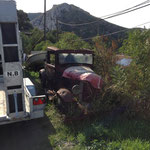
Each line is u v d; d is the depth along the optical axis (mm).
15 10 2744
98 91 4227
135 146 2742
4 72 2906
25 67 10898
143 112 4023
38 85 7492
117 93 4234
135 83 4168
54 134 3633
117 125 3594
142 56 4051
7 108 3092
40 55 10320
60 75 4871
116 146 2842
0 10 2648
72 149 3057
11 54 2887
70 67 4789
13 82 3025
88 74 4109
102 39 6598
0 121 3059
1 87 5180
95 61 5691
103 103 4234
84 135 3326
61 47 9727
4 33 2758
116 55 5789
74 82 4305
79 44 9633
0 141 3400
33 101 3381
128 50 4617
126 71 4371
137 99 3990
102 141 3094
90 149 2939
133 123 3670
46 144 3275
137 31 4383
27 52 22625
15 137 3553
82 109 4059
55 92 5125
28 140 3430
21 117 3234
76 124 3936
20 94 3158
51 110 4859
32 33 32344
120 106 4215
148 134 3262
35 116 3424
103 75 5328
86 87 4137
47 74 6273
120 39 6172
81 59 5082
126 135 3217
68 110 4004
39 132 3752
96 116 4090
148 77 4031
